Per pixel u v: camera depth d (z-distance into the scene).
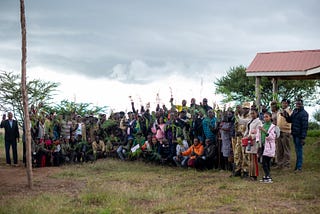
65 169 15.15
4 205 9.28
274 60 19.19
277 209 8.37
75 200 9.67
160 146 15.51
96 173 14.06
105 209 8.57
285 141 13.66
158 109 16.47
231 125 13.37
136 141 16.33
